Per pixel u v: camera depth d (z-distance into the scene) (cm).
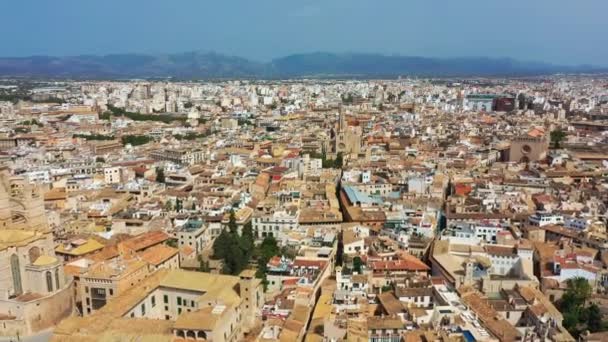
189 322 15038
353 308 18562
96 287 19125
